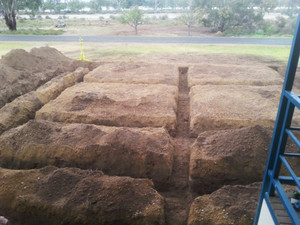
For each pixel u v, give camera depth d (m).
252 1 23.23
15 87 9.52
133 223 4.16
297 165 5.43
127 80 10.59
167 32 24.62
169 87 9.74
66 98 8.73
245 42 19.56
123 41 19.91
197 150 5.91
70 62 13.33
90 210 4.23
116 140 5.86
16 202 4.52
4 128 7.16
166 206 4.89
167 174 5.57
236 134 5.99
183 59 14.91
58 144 5.99
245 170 5.38
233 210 4.19
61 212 4.30
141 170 5.61
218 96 8.82
